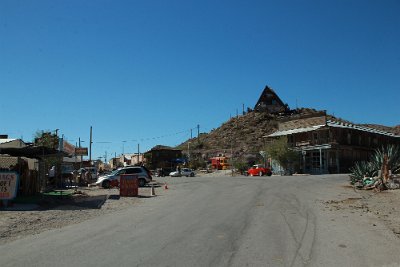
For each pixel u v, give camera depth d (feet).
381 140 225.56
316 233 36.58
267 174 187.83
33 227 43.01
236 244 32.01
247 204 61.05
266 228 39.37
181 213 52.47
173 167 305.53
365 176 91.35
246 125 389.19
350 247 30.86
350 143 199.82
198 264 25.90
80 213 55.67
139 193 94.07
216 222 43.57
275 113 412.57
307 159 197.98
